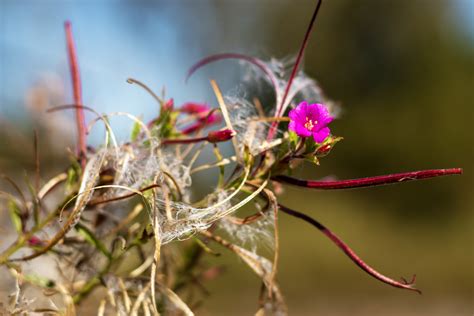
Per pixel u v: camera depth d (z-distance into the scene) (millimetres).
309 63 2918
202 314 369
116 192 294
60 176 314
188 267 328
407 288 265
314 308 1590
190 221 272
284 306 301
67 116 428
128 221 308
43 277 307
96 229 310
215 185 301
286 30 3010
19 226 305
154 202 272
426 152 2736
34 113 423
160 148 298
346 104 2879
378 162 2770
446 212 2529
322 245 2096
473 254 2244
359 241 2256
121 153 294
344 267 2012
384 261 2184
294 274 1966
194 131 313
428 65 2885
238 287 1435
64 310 301
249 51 376
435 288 1966
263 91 326
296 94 326
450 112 2771
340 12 2953
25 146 415
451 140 2723
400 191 2568
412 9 2936
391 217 2510
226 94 298
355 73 2924
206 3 2859
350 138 2797
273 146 280
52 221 309
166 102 302
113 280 299
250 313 1321
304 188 275
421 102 2812
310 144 271
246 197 285
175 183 287
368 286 1876
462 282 2027
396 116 2812
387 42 2945
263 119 287
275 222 276
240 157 285
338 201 2453
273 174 278
